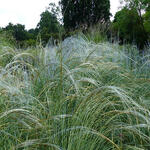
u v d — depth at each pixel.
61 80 3.10
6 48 5.40
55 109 2.78
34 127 2.51
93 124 2.73
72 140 2.37
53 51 4.78
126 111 2.63
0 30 12.28
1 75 3.32
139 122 2.91
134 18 11.40
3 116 2.45
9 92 2.87
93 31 8.16
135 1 11.02
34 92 3.30
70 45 5.07
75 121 2.62
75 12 18.27
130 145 2.68
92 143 2.45
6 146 2.37
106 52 5.07
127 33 11.59
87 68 3.61
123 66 4.67
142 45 11.22
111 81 3.85
